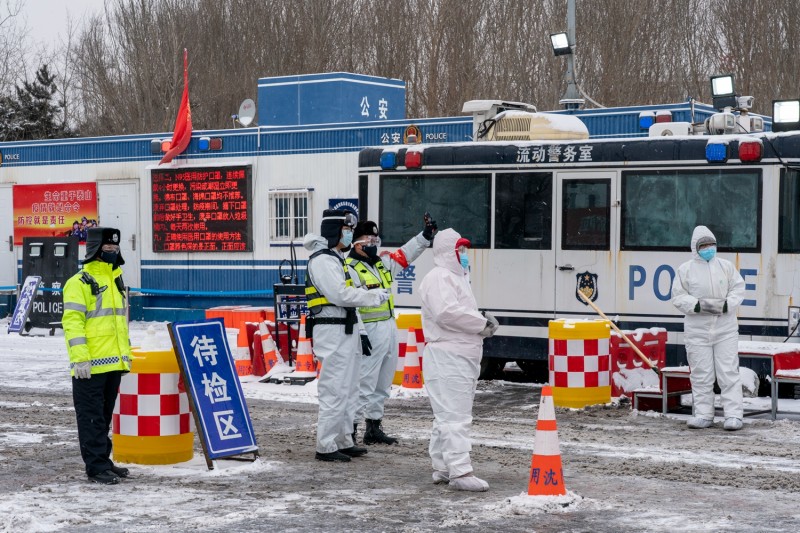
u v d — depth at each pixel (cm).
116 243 1074
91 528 886
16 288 3203
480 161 1795
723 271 1400
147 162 3008
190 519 913
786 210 1594
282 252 2795
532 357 1755
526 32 5147
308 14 5550
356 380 1188
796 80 5006
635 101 5025
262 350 1861
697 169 1644
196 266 2936
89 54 5944
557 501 949
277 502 977
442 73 5197
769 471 1112
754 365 1590
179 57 5731
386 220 1878
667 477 1084
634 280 1681
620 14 5034
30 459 1180
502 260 1777
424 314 1036
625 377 1583
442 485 1050
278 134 2795
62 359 2228
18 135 6244
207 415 1117
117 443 1153
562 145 1734
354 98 2995
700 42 5197
